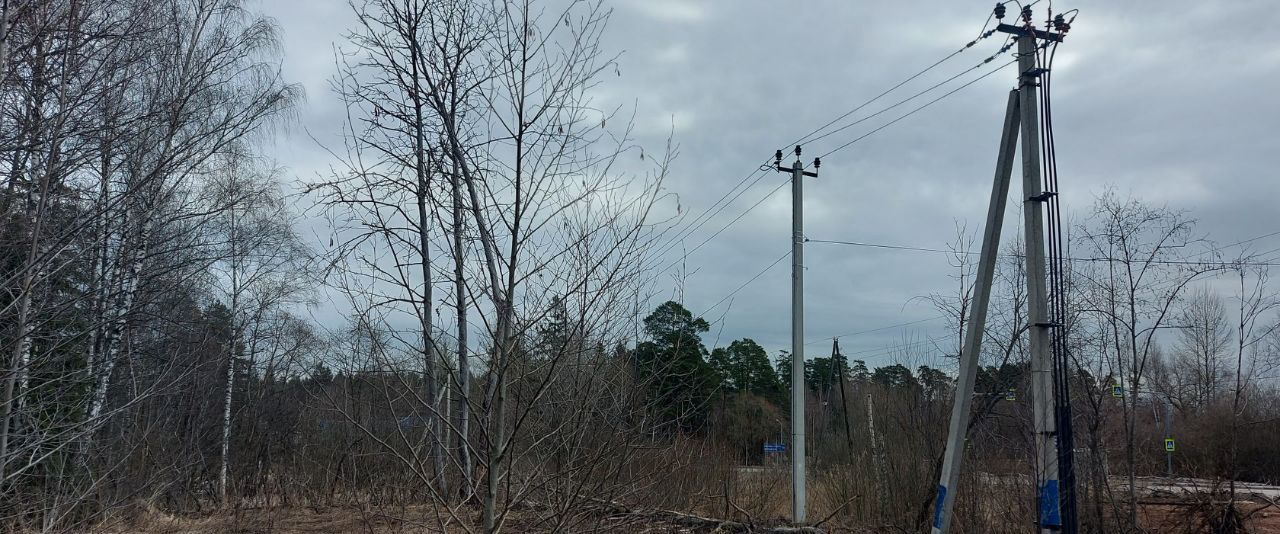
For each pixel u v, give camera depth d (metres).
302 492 13.23
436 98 5.94
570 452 6.07
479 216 5.71
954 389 12.17
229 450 15.05
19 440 9.32
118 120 11.24
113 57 9.46
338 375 7.77
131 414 11.57
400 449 8.86
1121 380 10.14
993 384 10.83
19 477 9.59
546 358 6.01
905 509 12.14
